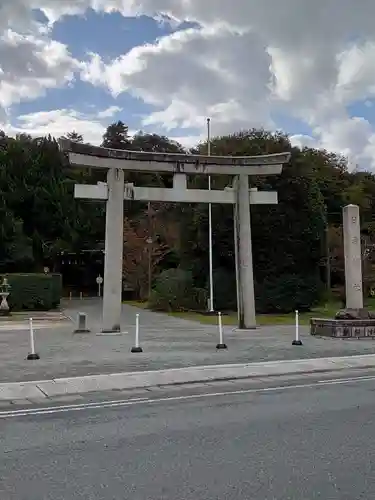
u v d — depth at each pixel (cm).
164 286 3772
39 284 4041
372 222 4900
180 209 4347
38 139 6744
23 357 1320
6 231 5266
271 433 629
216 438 611
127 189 1953
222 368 1144
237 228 2106
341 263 4250
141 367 1156
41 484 467
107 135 8131
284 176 3722
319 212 3866
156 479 476
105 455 551
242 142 4047
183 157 2023
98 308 4359
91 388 957
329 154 5722
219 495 437
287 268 3788
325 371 1146
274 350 1426
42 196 6028
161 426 675
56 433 648
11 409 798
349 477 476
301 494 437
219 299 3700
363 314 1773
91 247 6600
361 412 740
